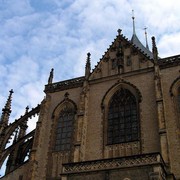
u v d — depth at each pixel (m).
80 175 46.12
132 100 61.84
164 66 62.28
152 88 60.41
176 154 51.19
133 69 66.00
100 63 71.12
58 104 68.81
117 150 56.22
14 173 62.47
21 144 77.75
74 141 61.03
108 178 43.81
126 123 59.28
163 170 44.47
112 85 65.25
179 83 58.94
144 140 54.78
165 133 51.59
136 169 42.88
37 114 74.06
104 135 59.03
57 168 59.41
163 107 54.84
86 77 68.44
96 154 57.31
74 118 64.94
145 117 57.38
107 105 63.53
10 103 80.50
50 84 73.50
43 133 65.31
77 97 67.88
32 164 59.59
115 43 73.31
